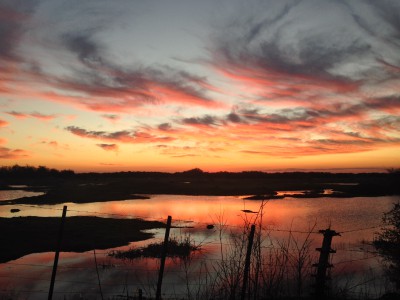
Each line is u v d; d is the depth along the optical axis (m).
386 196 85.88
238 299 7.53
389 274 12.37
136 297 10.56
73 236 33.00
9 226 37.09
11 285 18.70
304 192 102.50
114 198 84.19
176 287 13.88
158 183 134.62
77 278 19.89
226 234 28.59
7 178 189.38
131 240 31.72
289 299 7.22
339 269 14.91
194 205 66.50
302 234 26.50
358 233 29.06
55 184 148.75
